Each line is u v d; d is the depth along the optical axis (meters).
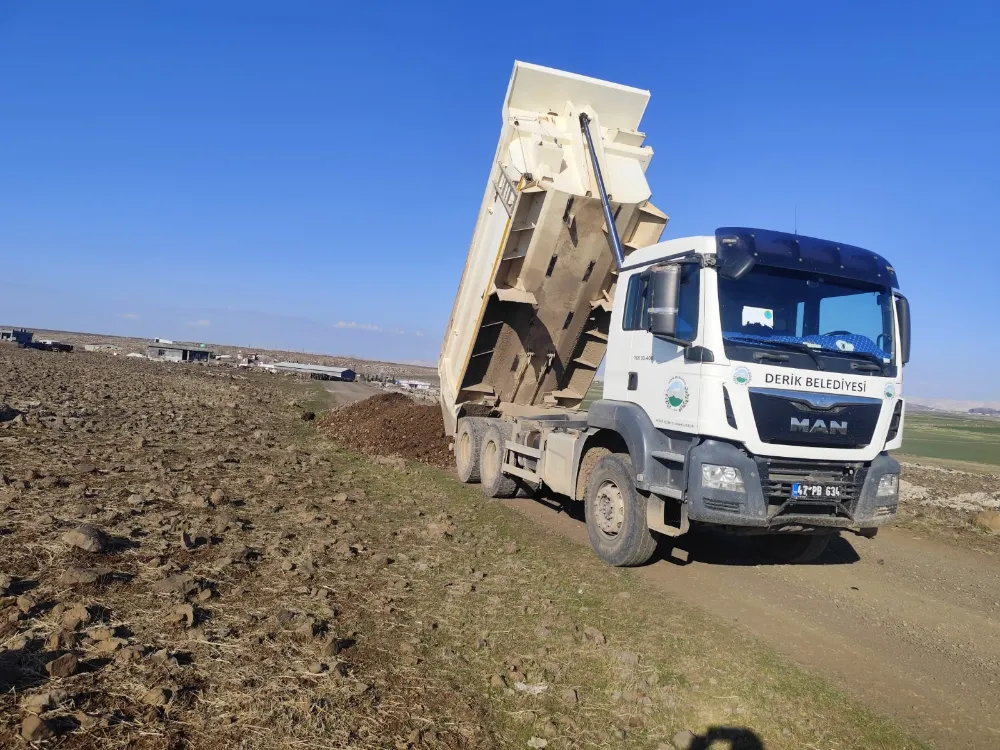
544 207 9.01
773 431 6.12
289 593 5.66
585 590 6.45
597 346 10.84
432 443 14.73
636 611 6.00
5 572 5.46
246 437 14.82
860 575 7.83
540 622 5.55
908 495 13.45
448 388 12.64
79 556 5.93
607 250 9.59
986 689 5.10
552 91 9.58
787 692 4.73
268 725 3.74
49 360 33.50
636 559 7.12
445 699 4.23
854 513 6.44
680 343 6.50
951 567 8.44
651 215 9.45
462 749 3.75
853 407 6.41
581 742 3.96
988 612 6.85
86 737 3.47
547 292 9.93
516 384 11.47
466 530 8.38
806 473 6.31
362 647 4.79
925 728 4.46
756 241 6.48
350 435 16.53
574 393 11.45
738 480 6.09
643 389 7.09
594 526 7.61
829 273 6.66
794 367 6.27
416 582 6.25
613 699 4.44
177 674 4.14
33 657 4.15
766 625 6.02
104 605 5.00
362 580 6.16
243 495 9.10
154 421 15.56
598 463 7.68
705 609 6.23
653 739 4.07
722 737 4.12
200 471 10.33
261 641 4.70
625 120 9.92
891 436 6.76
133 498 7.97
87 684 3.93
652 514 6.88
